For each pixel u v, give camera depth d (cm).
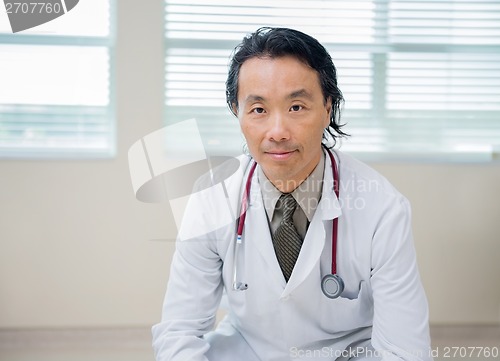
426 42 256
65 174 247
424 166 254
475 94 259
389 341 114
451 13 257
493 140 257
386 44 256
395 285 114
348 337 129
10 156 247
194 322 123
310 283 118
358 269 120
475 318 257
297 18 254
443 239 255
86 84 254
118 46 247
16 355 234
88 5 251
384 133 259
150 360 228
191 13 253
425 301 116
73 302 248
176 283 126
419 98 258
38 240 247
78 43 252
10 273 246
